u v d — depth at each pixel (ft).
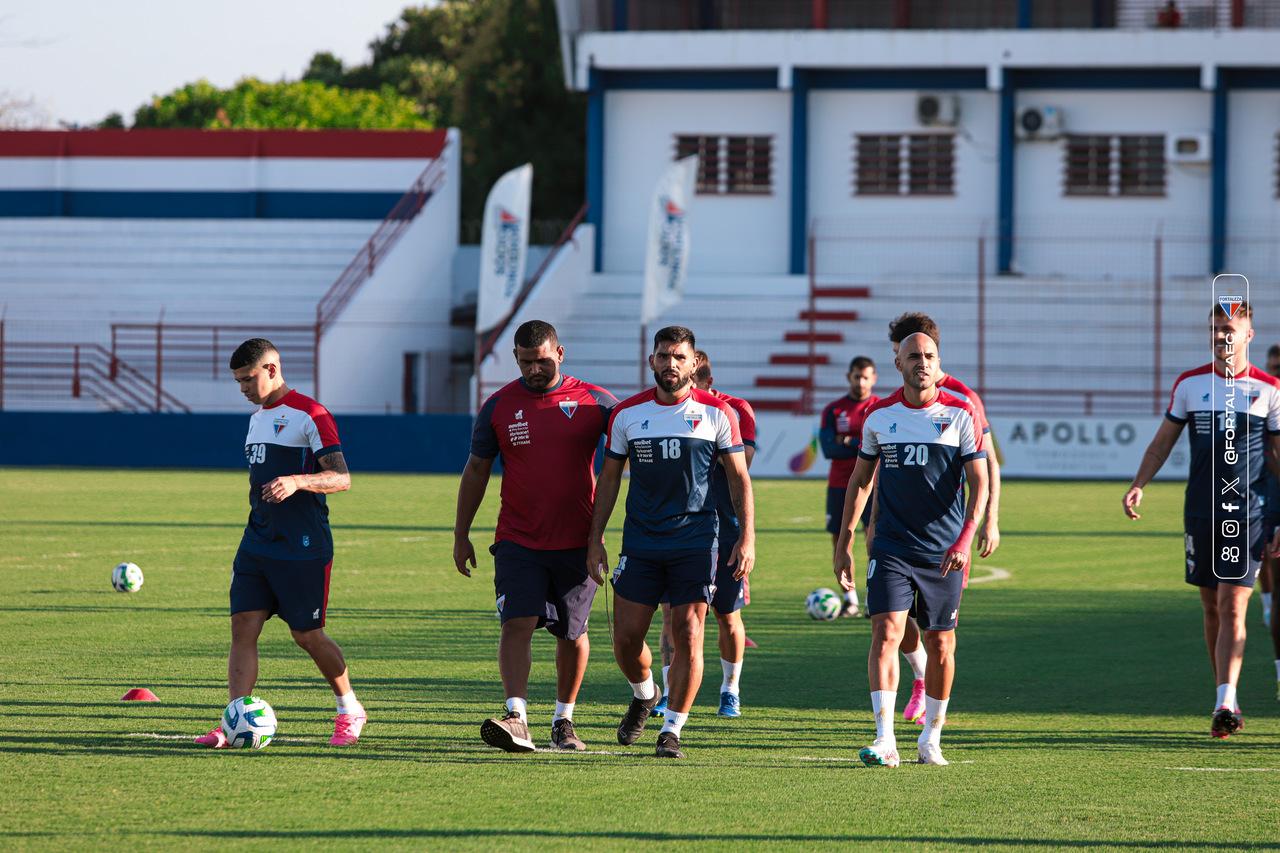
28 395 488.02
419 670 123.85
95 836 70.69
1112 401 448.65
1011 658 134.72
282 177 548.31
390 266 495.82
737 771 87.86
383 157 545.03
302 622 92.58
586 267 488.02
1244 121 476.13
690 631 92.58
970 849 70.59
